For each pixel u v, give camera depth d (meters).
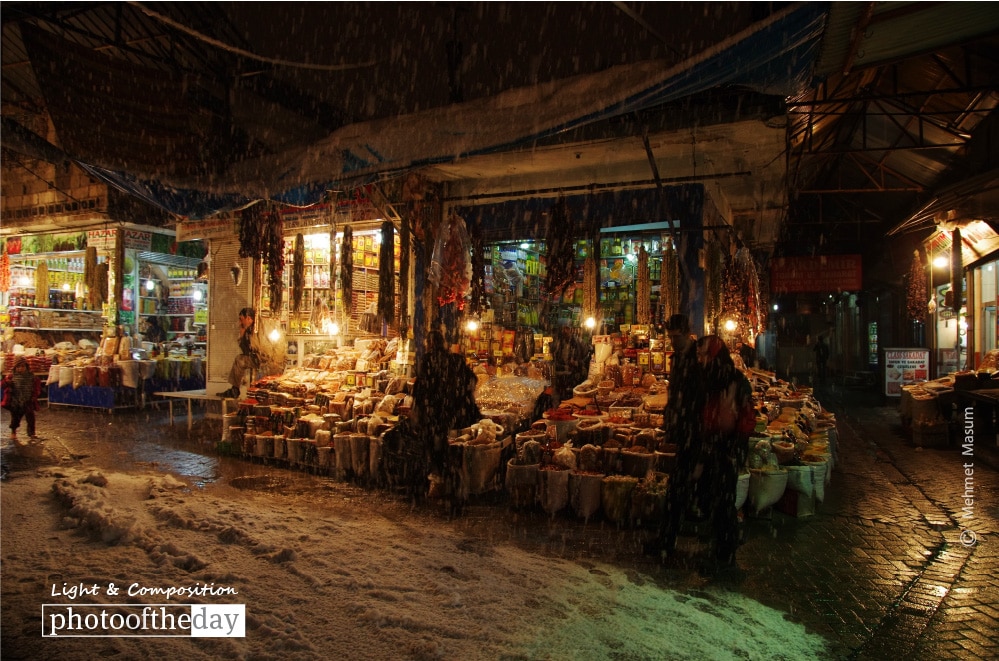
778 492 5.78
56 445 9.26
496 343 9.88
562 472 5.80
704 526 5.45
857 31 4.59
